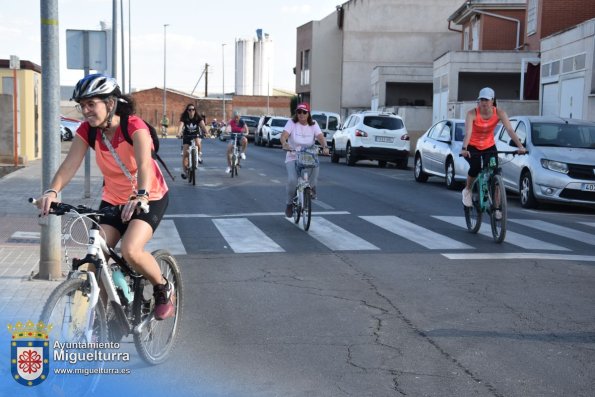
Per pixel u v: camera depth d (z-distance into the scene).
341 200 15.58
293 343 5.84
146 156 4.68
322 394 4.77
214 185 18.73
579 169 14.65
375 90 45.34
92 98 4.64
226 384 4.93
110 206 4.94
